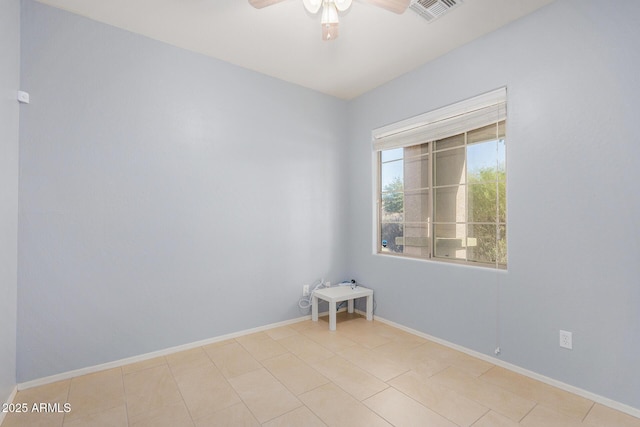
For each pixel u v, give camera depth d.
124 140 2.49
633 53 1.81
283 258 3.39
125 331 2.49
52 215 2.21
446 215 3.04
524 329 2.29
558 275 2.12
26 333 2.12
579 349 2.03
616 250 1.88
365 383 2.19
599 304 1.94
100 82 2.39
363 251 3.75
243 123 3.11
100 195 2.39
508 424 1.75
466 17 2.29
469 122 2.66
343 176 3.92
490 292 2.50
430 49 2.75
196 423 1.78
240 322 3.08
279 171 3.36
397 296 3.31
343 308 3.91
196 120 2.83
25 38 2.12
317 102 3.67
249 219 3.15
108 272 2.42
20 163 2.09
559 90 2.11
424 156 3.22
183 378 2.27
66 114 2.26
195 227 2.83
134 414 1.86
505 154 2.45
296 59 2.95
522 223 2.30
